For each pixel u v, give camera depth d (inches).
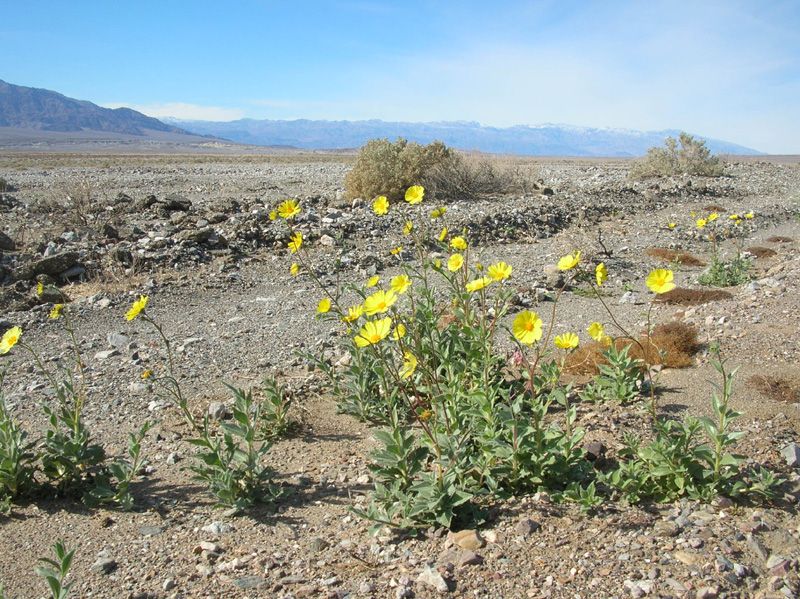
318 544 109.0
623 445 137.3
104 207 533.3
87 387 202.2
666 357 190.2
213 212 506.0
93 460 135.1
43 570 85.4
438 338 156.0
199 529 117.7
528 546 101.3
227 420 171.3
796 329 205.2
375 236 445.7
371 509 110.8
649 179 894.4
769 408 150.2
